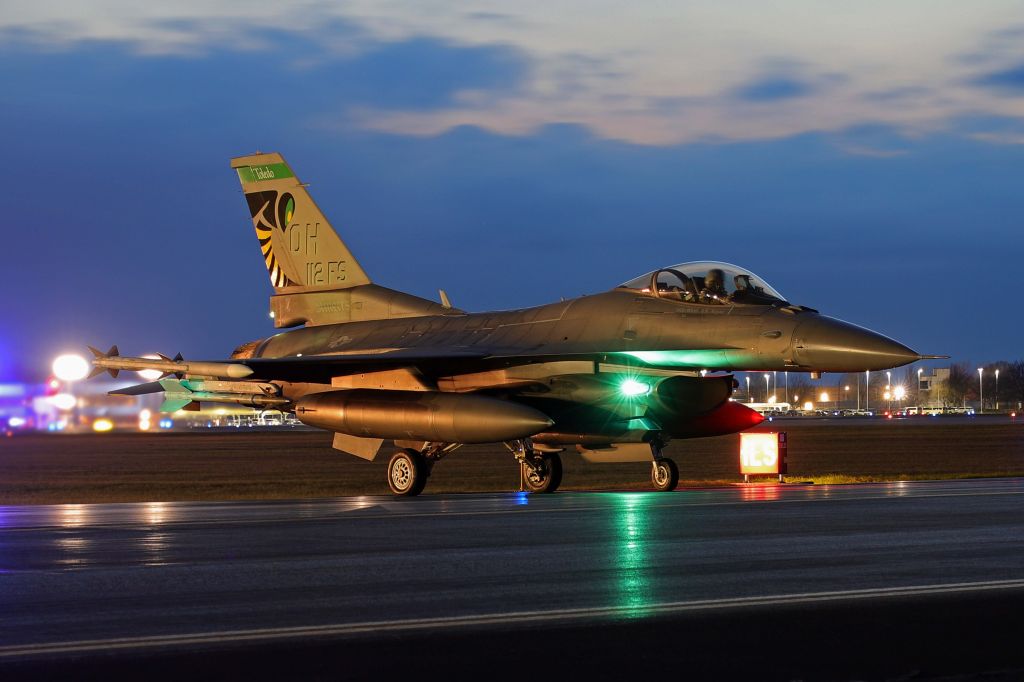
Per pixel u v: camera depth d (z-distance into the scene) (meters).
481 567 10.70
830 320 20.39
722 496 19.44
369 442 23.75
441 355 22.22
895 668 6.80
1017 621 8.09
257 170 28.61
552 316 23.39
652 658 7.03
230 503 19.84
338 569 10.66
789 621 8.08
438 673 6.70
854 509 16.28
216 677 6.64
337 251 27.62
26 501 24.16
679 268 22.11
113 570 10.66
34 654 7.20
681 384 21.41
